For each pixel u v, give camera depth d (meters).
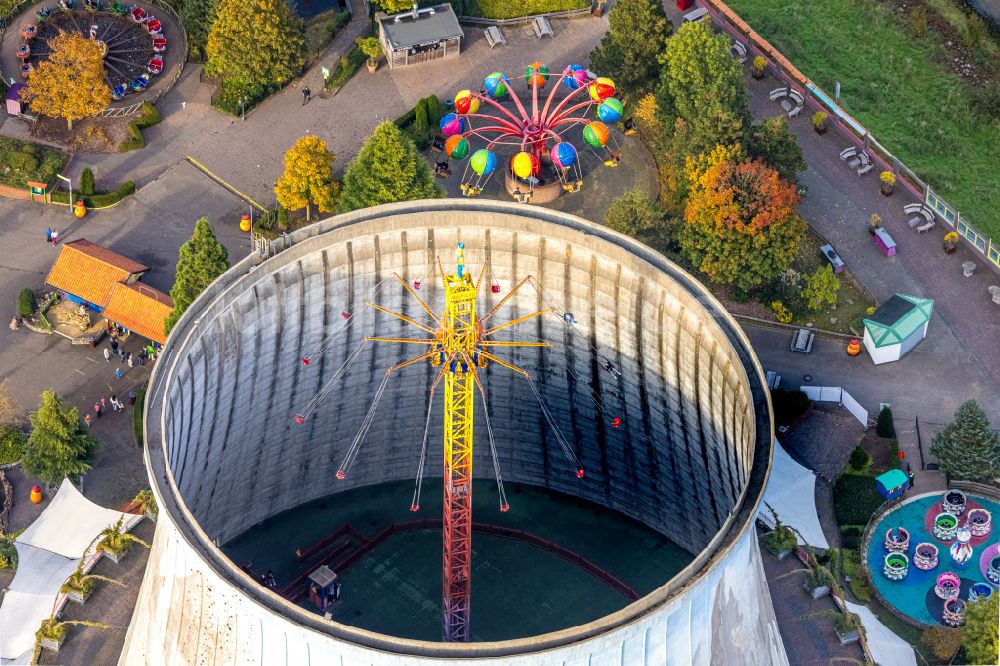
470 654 184.62
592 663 189.38
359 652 186.12
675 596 191.88
